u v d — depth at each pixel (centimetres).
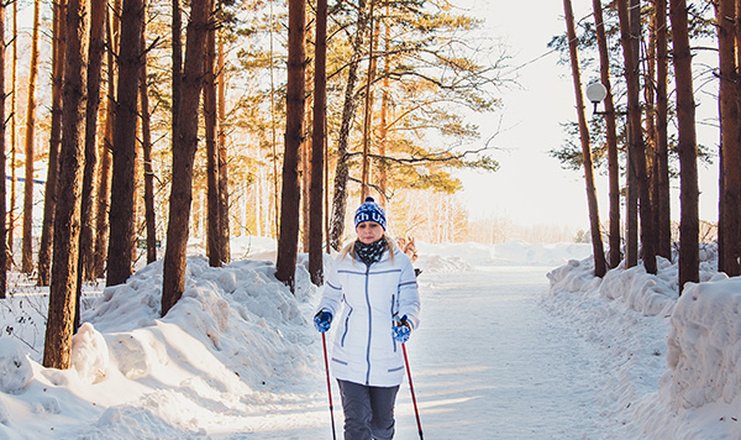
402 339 403
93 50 766
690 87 896
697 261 904
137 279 871
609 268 1393
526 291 1711
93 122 787
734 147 909
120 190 956
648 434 500
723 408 435
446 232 7912
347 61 2216
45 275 1408
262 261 1193
